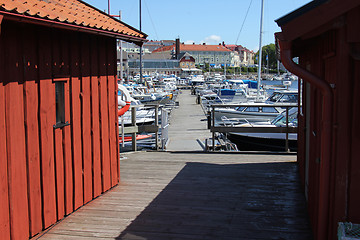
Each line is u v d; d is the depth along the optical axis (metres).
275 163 7.35
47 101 4.29
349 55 2.81
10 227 3.75
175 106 28.56
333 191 2.97
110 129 5.87
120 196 5.55
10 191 3.72
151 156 8.12
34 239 4.11
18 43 3.82
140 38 5.85
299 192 5.62
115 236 4.21
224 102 26.17
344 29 2.79
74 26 4.08
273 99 20.23
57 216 4.59
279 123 11.94
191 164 7.36
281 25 2.81
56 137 4.48
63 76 4.56
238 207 5.06
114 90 5.98
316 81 2.89
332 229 2.99
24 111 3.93
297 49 4.71
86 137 5.17
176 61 105.12
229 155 8.18
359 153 2.87
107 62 5.71
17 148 3.82
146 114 18.06
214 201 5.29
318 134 3.73
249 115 18.39
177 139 13.51
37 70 4.11
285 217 4.70
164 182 6.21
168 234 4.26
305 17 2.72
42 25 3.86
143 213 4.88
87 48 5.12
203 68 112.12
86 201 5.22
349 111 2.86
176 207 5.08
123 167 7.18
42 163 4.22
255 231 4.30
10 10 3.15
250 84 44.97
